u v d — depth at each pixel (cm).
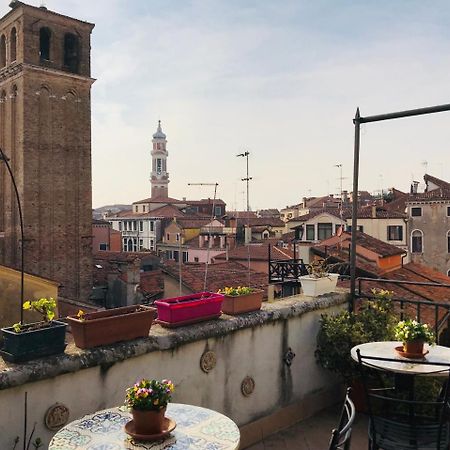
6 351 360
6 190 3591
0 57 3706
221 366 495
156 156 11269
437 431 402
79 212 3688
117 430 313
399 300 643
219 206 7581
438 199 4156
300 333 593
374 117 652
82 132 3722
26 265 3397
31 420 351
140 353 415
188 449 290
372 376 584
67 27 3656
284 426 570
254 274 2414
